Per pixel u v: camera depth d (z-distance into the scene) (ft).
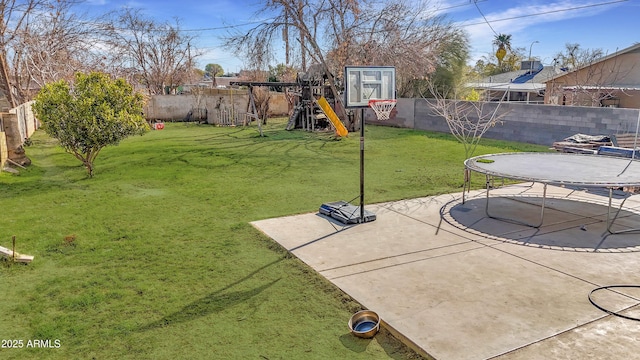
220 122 63.67
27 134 44.39
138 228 16.34
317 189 22.86
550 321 9.31
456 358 8.02
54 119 24.29
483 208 18.60
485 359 7.98
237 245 14.44
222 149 38.11
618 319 9.38
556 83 65.10
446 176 26.14
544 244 14.11
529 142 40.04
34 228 16.30
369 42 48.96
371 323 9.41
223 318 9.75
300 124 58.03
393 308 9.97
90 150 26.27
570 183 14.34
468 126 45.11
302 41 50.57
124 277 11.97
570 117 36.42
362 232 15.49
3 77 48.24
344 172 27.71
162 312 10.03
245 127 60.13
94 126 24.67
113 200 20.65
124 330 9.26
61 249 14.17
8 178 25.44
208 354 8.36
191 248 14.20
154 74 88.53
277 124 64.08
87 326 9.43
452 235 15.10
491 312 9.73
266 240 14.83
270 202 20.17
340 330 9.26
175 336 9.02
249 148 38.78
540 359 7.96
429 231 15.56
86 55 63.46
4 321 9.66
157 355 8.35
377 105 17.17
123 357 8.30
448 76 65.82
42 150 37.99
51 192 22.26
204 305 10.36
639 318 9.41
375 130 52.80
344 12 48.42
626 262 12.59
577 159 19.30
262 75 74.79
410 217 17.37
